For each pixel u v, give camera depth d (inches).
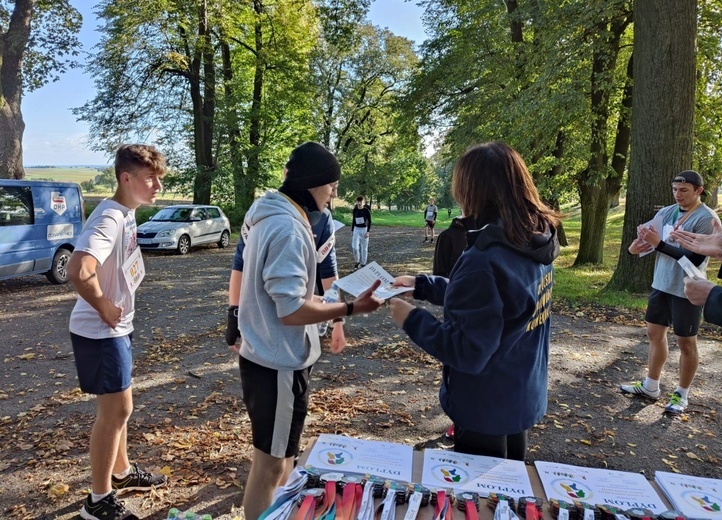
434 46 735.7
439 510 62.1
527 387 71.2
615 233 938.7
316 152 79.3
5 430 145.2
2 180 347.6
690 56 311.4
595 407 165.0
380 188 1574.8
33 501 110.1
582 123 482.0
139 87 835.4
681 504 65.7
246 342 77.9
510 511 61.9
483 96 644.1
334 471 70.1
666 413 159.9
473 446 76.9
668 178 320.5
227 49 924.0
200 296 358.3
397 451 76.4
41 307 320.2
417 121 795.4
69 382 186.2
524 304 65.4
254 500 78.7
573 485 69.1
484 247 63.7
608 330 265.1
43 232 378.3
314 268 79.1
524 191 67.9
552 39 444.5
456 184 72.0
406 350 226.8
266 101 989.2
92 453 98.8
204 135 904.9
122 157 95.7
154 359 212.2
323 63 1284.4
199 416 155.1
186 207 669.3
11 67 607.5
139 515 104.9
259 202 78.7
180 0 757.3
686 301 152.4
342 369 200.4
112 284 94.7
